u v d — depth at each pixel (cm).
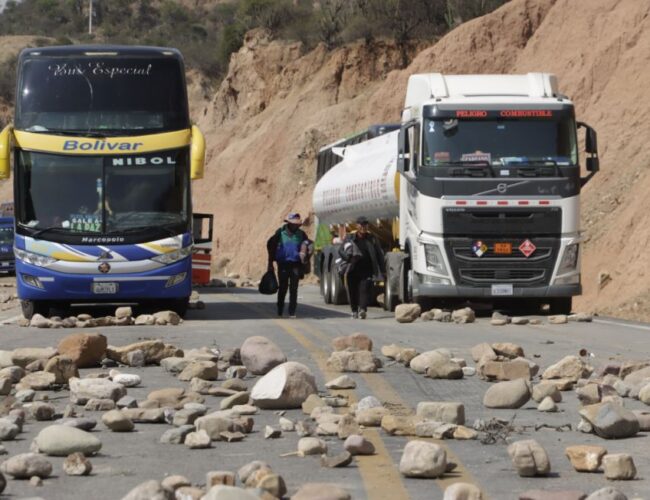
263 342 2586
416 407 2056
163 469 1528
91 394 2123
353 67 13950
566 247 4888
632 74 8175
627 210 6656
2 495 1323
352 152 6812
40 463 1466
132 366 2767
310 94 14138
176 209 4784
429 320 4606
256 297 7288
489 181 4847
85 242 4694
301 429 1784
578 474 1480
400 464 1467
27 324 4416
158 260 4734
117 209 4734
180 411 1914
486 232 4866
